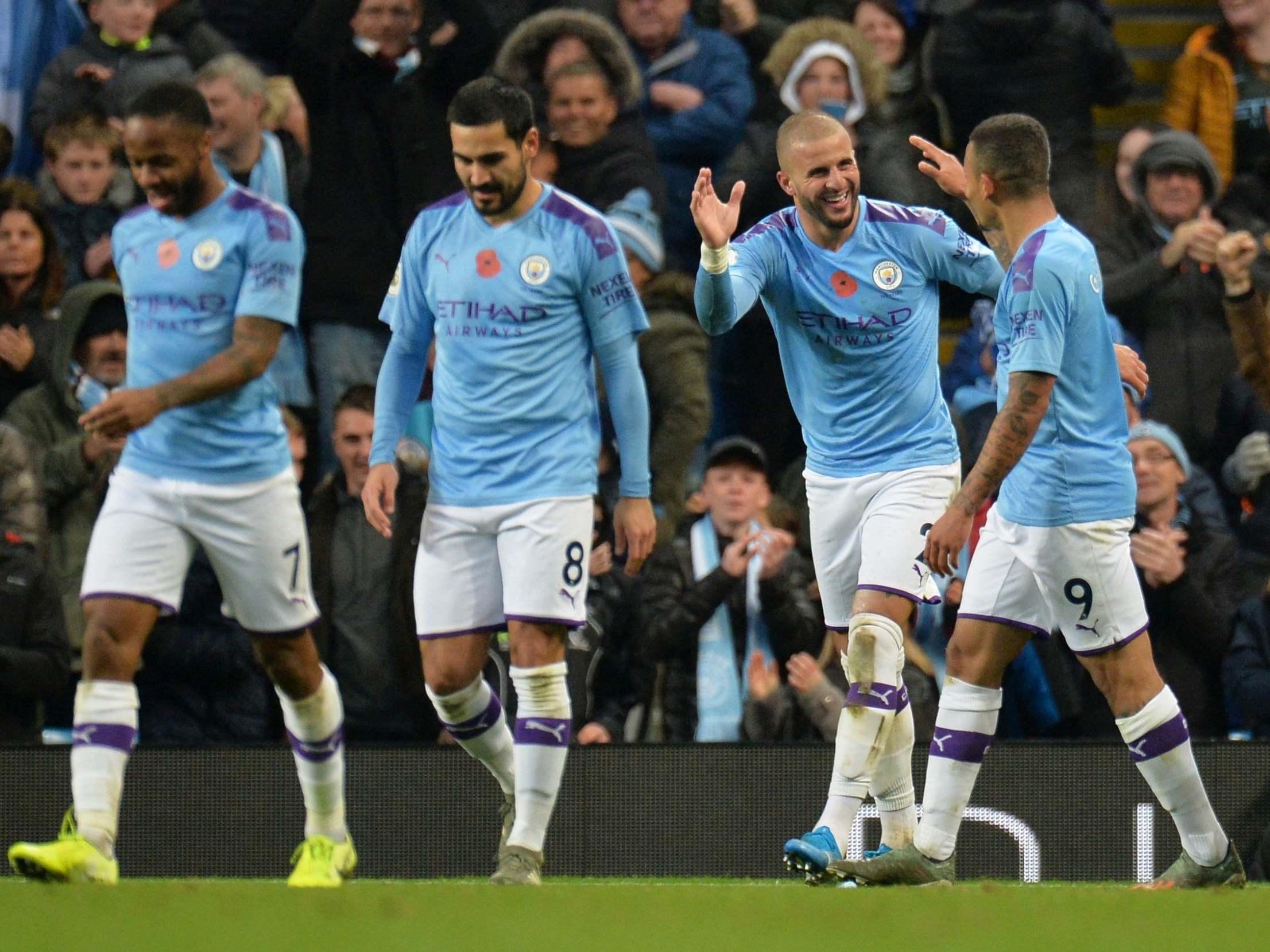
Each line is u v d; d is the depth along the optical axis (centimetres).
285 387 2591
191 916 1063
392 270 2664
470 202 1703
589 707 2269
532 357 1653
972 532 2322
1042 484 1533
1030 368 1487
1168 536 2292
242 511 1531
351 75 2664
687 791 2156
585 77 2602
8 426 2258
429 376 2605
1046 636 1588
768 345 2622
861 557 1742
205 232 1529
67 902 1183
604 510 2397
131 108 1516
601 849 2156
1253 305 2438
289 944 882
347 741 2288
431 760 2183
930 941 907
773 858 2142
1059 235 1523
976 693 1586
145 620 1509
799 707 2245
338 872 1627
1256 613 2288
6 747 2141
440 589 1691
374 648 2316
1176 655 2302
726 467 2295
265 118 2623
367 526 2339
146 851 2189
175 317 1530
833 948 863
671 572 2302
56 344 2434
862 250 1708
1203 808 1570
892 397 1714
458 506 1677
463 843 2173
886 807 1784
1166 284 2633
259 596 1555
